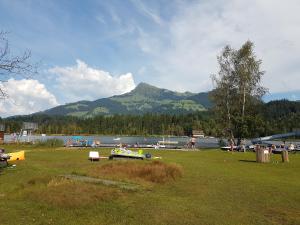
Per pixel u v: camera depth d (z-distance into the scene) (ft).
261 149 126.82
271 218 48.98
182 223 45.16
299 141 454.40
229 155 159.43
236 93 223.30
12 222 42.50
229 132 223.51
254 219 48.11
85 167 93.76
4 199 54.29
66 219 44.91
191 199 59.26
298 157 155.12
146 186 69.10
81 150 183.01
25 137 378.53
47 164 104.32
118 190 63.10
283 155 128.77
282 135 324.60
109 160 122.62
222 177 83.41
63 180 69.56
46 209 48.91
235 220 47.26
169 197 60.18
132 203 54.34
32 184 67.10
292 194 64.23
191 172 90.94
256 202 57.88
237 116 218.18
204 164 114.01
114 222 44.62
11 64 63.41
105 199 55.72
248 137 223.71
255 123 215.31
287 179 82.84
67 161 116.78
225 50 225.15
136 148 220.84
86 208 50.55
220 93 224.53
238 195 62.90
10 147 200.95
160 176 78.28
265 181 78.59
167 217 47.42
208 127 473.67
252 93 221.87
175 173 82.23
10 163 102.83
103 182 70.64
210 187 70.28
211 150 206.28
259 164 118.73
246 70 219.61
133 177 78.23
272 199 60.08
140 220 45.78
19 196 55.83
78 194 56.90
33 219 44.06
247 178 82.79
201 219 47.11
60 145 218.18
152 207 52.19
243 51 221.25
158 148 226.79
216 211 51.49
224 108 225.76
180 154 163.84
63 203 51.70
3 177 75.36
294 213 51.57
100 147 214.90
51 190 59.06
